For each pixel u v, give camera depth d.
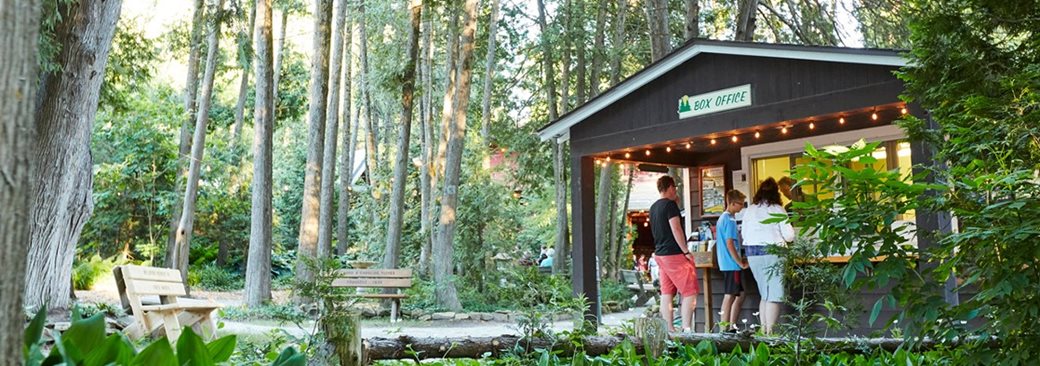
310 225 17.41
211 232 31.42
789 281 4.56
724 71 9.79
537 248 33.06
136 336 6.87
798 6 18.09
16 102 1.56
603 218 23.64
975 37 5.48
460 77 18.23
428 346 4.51
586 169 11.31
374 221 27.95
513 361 4.50
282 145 44.19
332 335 3.76
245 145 31.95
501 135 29.81
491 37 23.78
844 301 4.24
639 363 4.50
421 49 28.94
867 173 3.50
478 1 18.81
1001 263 3.33
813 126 9.39
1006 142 3.99
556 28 27.00
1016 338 3.42
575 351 4.72
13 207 1.54
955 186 3.70
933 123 7.73
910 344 3.74
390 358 4.41
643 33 27.86
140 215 28.73
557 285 5.21
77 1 9.48
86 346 2.15
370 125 31.77
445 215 17.80
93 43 9.73
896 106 8.35
